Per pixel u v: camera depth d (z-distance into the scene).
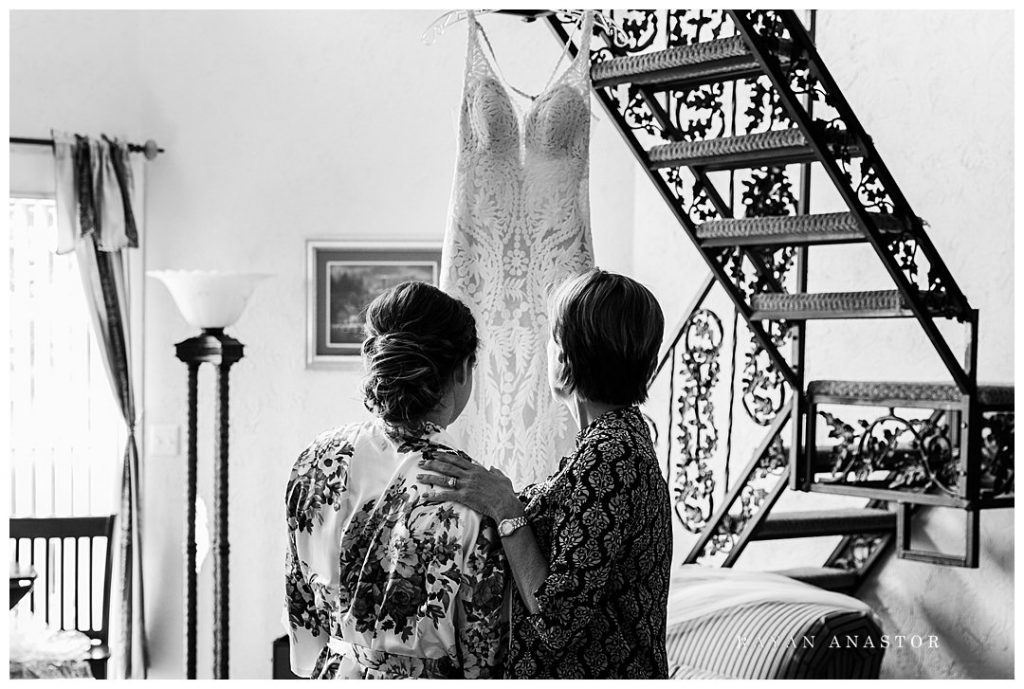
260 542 5.40
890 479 3.49
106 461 5.27
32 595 5.12
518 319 2.63
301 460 1.72
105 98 5.31
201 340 4.58
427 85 5.46
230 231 5.41
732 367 4.23
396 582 1.61
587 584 1.64
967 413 3.18
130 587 5.20
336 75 5.45
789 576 4.05
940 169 3.93
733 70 3.31
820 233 3.24
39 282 5.20
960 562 3.35
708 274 5.13
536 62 5.43
